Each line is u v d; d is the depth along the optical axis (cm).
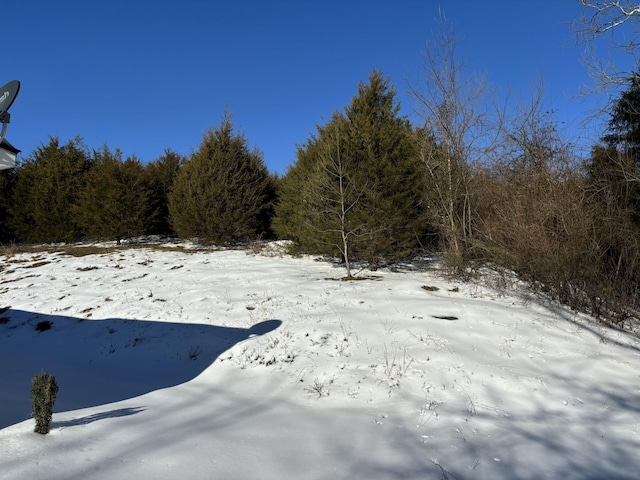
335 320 852
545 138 1488
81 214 2166
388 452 408
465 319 867
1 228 2389
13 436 403
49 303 1139
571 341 794
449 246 1311
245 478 345
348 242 1309
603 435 457
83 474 331
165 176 2473
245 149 2081
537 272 1055
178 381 684
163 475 339
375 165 1270
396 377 625
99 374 743
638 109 1120
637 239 959
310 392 596
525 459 399
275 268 1389
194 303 1041
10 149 381
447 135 1367
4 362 830
